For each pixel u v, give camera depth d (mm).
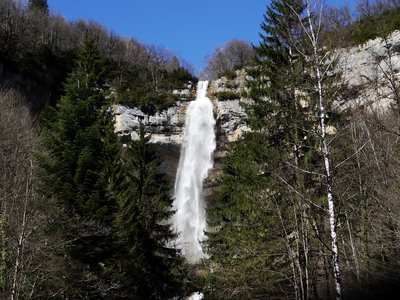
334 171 11898
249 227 17344
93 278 16891
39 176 17594
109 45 60656
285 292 16938
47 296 15234
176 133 48250
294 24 18156
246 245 17094
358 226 18844
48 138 20672
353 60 28188
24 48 44312
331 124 15797
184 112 49094
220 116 46594
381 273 17797
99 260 18344
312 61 12812
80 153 18953
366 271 17844
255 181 17688
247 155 18984
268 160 17344
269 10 20125
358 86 21453
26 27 48594
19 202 14398
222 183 22562
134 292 19625
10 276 13484
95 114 22594
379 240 19219
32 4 63000
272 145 18359
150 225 22047
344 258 18125
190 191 45406
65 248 16484
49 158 19031
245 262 17078
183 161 47281
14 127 25125
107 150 21578
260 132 18766
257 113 19125
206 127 47594
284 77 17484
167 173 47031
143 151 24438
